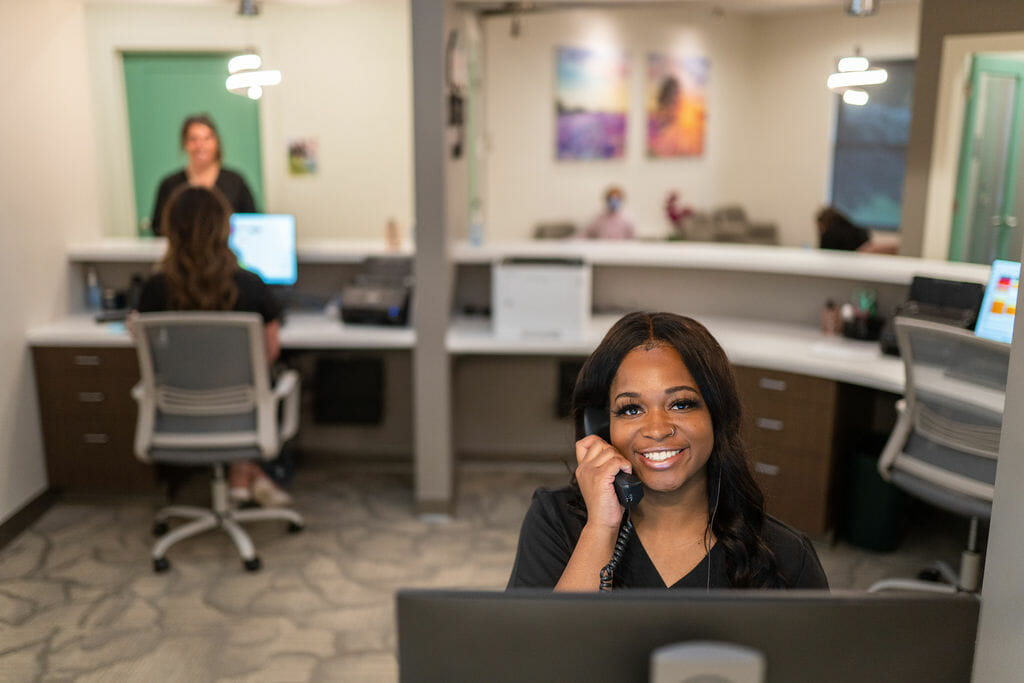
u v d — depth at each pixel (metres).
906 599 0.96
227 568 3.60
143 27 5.96
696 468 1.27
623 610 0.94
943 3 5.58
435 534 3.92
